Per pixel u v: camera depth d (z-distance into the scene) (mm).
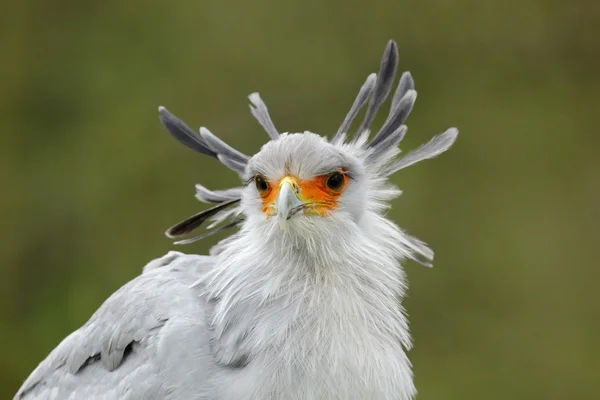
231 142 14305
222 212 6672
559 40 15297
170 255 6559
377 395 5555
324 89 14633
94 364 5977
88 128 14461
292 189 5734
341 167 5957
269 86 14664
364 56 14836
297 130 14383
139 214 13859
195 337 5590
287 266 5754
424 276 13828
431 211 14188
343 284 5742
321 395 5414
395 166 6531
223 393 5406
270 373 5387
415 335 13570
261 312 5570
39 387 6254
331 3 15078
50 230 13938
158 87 14641
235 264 5797
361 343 5582
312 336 5500
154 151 14211
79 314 13250
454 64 15117
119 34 14977
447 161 14539
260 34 14992
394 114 6555
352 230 5906
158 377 5539
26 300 13648
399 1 15156
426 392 12984
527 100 14922
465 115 14797
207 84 14672
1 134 14414
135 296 5996
